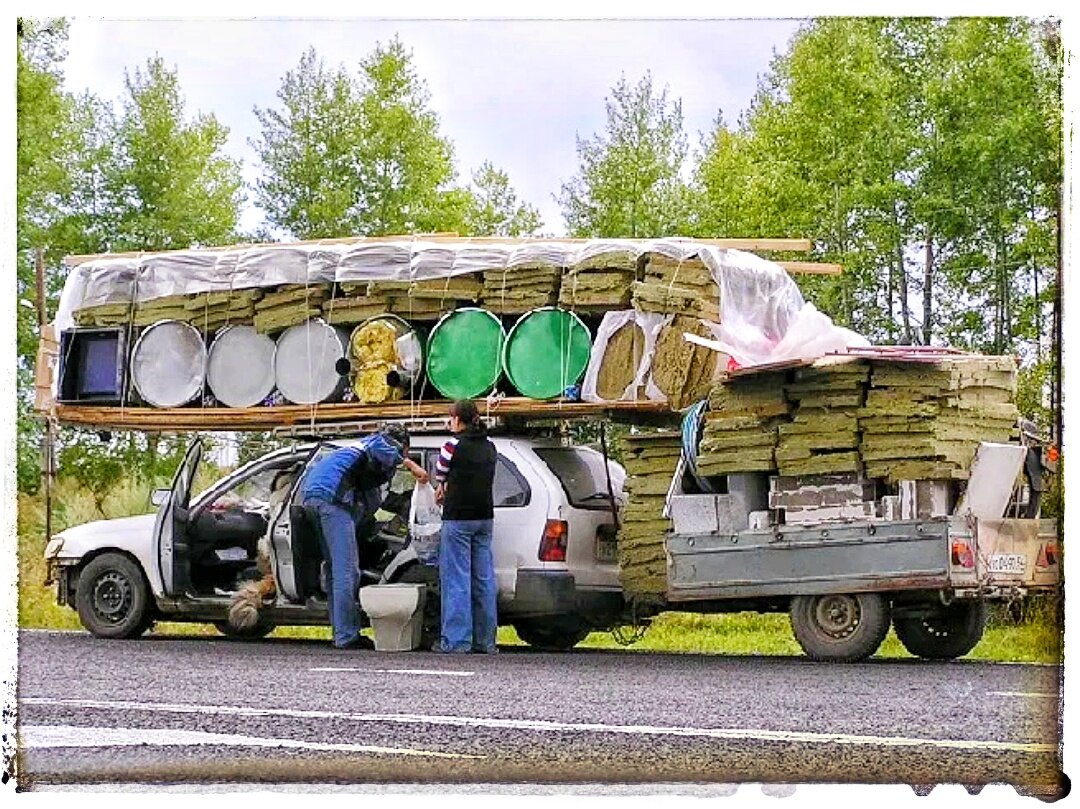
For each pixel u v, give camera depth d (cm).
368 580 1441
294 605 1455
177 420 1648
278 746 848
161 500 1496
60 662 1246
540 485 1417
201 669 1191
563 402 1484
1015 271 2417
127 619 1511
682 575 1345
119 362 1670
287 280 1591
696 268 1438
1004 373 1315
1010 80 2366
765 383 1318
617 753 827
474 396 1520
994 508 1297
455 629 1366
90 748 848
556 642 1584
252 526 1540
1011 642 1443
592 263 1478
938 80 2442
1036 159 2362
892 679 1139
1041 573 1303
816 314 1354
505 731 881
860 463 1283
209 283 1633
